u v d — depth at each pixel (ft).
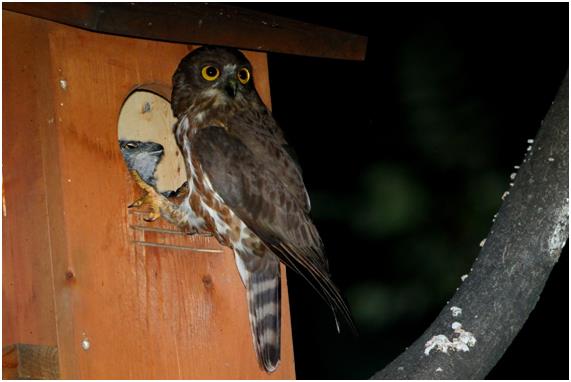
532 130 49.29
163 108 35.94
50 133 30.40
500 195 48.62
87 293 30.35
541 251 31.24
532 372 46.80
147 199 32.60
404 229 48.73
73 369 29.73
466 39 49.75
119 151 31.83
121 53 32.55
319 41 36.29
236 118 34.83
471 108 49.55
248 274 34.35
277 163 34.78
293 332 49.21
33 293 29.86
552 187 31.35
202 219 33.99
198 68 34.53
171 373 32.09
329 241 48.83
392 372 31.09
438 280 48.29
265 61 36.65
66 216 30.19
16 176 30.22
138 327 31.53
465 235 48.49
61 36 31.04
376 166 49.37
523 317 31.30
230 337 33.68
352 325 32.53
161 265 32.42
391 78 49.88
